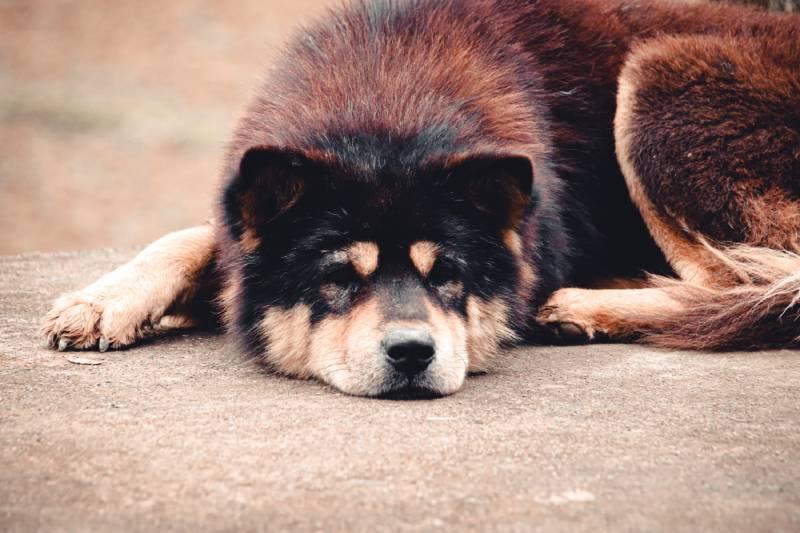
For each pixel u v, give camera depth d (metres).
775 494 3.06
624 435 3.60
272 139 4.90
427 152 4.65
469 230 4.72
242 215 4.65
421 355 4.23
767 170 5.83
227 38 23.83
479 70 5.35
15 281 7.11
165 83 21.56
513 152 4.66
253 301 4.82
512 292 5.04
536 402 4.12
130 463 3.24
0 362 4.66
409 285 4.44
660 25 6.59
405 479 3.13
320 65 5.27
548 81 6.14
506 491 3.04
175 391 4.23
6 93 20.69
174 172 17.77
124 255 8.59
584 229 6.26
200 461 3.27
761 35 6.37
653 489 3.08
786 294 5.29
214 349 5.18
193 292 5.51
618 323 5.50
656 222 6.05
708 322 5.31
